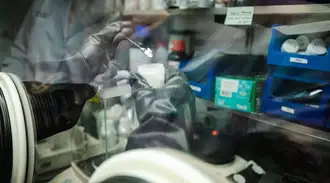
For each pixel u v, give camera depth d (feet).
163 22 2.95
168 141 1.75
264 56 2.72
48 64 2.08
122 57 2.27
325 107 2.10
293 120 2.27
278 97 2.40
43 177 1.86
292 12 2.21
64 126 1.82
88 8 2.86
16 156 1.41
